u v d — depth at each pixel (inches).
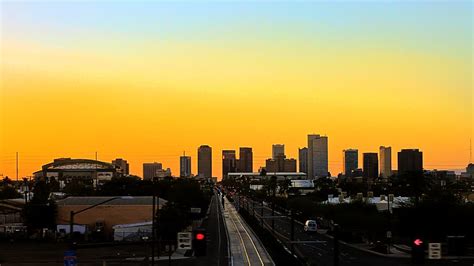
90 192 7588.6
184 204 5733.3
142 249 3777.1
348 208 4817.9
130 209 4665.4
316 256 3361.2
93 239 4205.2
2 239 4207.7
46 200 4744.1
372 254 3501.5
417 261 1273.4
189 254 3560.5
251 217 6437.0
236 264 3097.9
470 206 3991.1
